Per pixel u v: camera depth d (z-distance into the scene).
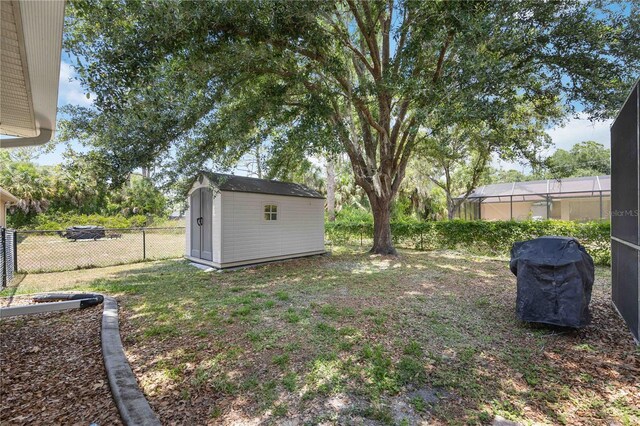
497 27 4.65
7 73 2.53
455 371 2.54
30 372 2.49
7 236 5.89
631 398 2.16
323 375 2.48
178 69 5.17
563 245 3.57
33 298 4.49
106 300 4.45
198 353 2.87
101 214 21.12
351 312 3.99
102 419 1.93
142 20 4.04
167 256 9.54
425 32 5.34
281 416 2.00
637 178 3.03
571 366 2.61
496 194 17.25
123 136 4.80
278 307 4.26
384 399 2.18
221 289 5.38
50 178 19.31
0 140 3.62
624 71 4.99
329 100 7.14
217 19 4.43
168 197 6.30
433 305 4.31
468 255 9.30
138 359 2.75
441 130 5.48
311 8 4.82
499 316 3.85
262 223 8.09
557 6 4.84
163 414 2.00
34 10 1.74
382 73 6.90
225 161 6.36
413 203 17.39
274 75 6.88
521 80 5.24
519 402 2.14
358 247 11.69
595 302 4.35
